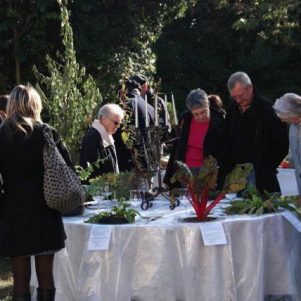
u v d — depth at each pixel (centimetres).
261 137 563
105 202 513
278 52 2177
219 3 2050
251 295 439
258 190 546
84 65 1263
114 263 427
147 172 512
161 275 427
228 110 585
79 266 445
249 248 439
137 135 518
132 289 429
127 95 657
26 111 404
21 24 1170
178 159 589
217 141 586
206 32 2252
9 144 400
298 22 1700
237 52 2272
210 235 423
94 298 427
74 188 396
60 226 407
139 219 452
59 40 1216
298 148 529
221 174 582
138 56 1370
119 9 1308
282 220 462
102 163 568
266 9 1542
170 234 429
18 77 1188
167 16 1454
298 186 536
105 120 574
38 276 410
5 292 575
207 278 426
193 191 446
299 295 476
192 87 2262
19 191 397
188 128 595
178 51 2247
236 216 457
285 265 462
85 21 1254
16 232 393
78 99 885
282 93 2220
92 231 429
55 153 397
